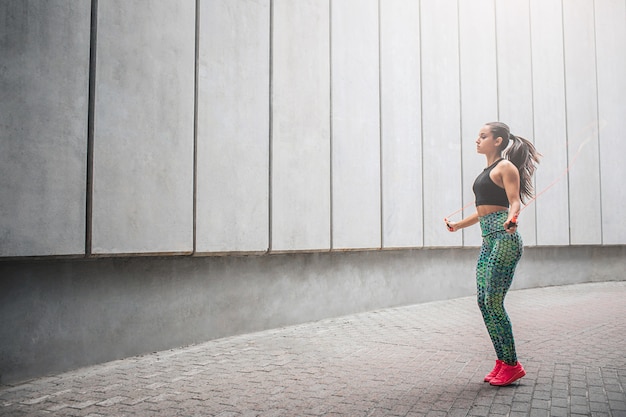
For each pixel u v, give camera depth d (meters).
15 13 4.67
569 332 6.61
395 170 9.08
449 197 10.10
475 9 10.90
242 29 6.77
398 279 9.26
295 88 7.48
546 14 12.28
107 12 5.34
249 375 4.80
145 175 5.62
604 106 13.09
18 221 4.63
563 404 3.78
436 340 6.27
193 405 3.95
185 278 6.19
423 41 9.80
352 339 6.40
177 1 6.00
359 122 8.47
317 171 7.74
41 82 4.82
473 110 10.70
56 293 5.04
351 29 8.44
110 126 5.32
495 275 4.15
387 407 3.81
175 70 5.95
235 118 6.63
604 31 13.27
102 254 5.22
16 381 4.71
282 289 7.36
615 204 13.05
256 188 6.86
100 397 4.20
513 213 3.96
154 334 5.85
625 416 3.53
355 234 8.30
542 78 12.07
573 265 12.61
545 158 11.92
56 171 4.90
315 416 3.66
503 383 4.25
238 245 6.60
